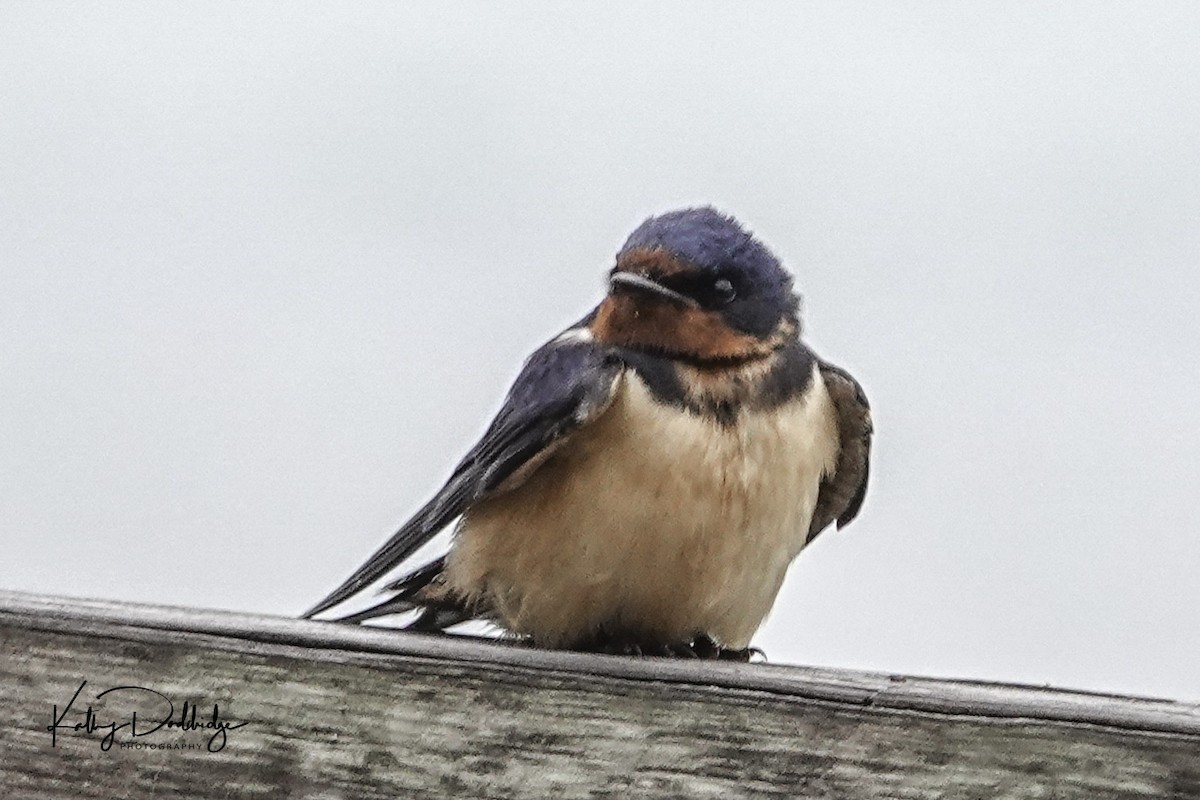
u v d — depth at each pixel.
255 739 6.37
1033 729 6.03
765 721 6.21
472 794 6.30
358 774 6.33
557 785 6.27
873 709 6.16
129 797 6.35
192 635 6.46
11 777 6.38
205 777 6.35
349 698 6.38
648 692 6.30
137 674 6.43
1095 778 5.95
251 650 6.43
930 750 6.09
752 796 6.17
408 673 6.39
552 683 6.34
